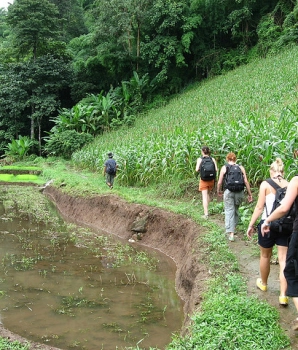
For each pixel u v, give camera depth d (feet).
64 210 49.80
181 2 108.58
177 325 20.02
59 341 18.56
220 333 13.78
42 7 109.19
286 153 27.30
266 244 16.39
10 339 17.43
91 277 26.99
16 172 84.17
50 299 23.35
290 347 13.25
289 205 13.28
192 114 66.54
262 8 109.40
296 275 13.23
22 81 107.65
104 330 19.63
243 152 33.35
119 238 37.11
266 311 15.03
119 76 115.85
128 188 47.98
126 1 104.94
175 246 31.07
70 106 118.32
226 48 113.91
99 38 107.96
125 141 66.44
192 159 39.60
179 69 111.45
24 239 36.91
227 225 25.35
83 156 75.56
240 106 57.62
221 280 19.19
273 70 79.46
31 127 109.09
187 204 36.40
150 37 111.86
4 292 24.31
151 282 26.04
